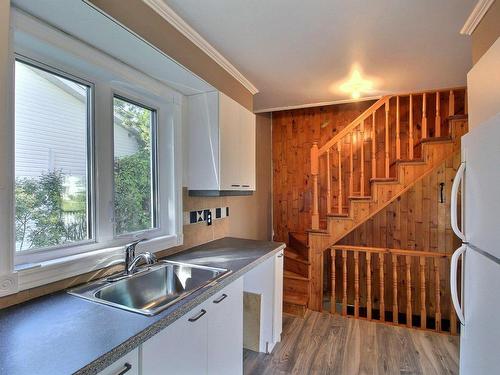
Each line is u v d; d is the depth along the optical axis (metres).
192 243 2.31
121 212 1.83
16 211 1.27
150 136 2.08
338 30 1.86
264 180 4.16
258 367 2.11
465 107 3.22
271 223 4.39
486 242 1.07
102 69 1.56
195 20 1.74
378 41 2.01
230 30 1.86
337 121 4.06
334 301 3.15
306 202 4.23
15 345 0.88
